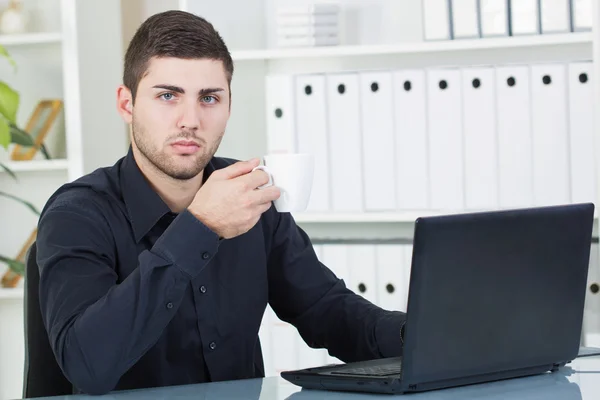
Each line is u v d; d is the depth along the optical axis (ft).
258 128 11.02
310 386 5.05
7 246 12.39
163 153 5.86
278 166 5.14
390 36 11.16
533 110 9.91
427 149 10.12
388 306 10.19
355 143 10.25
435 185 10.12
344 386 4.90
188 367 6.21
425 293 4.63
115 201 6.16
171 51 5.75
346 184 10.31
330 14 10.51
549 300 5.13
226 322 6.35
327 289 6.88
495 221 4.79
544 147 9.91
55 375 6.03
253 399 4.79
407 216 10.11
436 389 4.90
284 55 10.31
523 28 10.07
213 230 5.18
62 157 11.85
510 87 9.94
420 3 11.06
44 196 12.29
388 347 6.10
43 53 11.96
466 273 4.75
